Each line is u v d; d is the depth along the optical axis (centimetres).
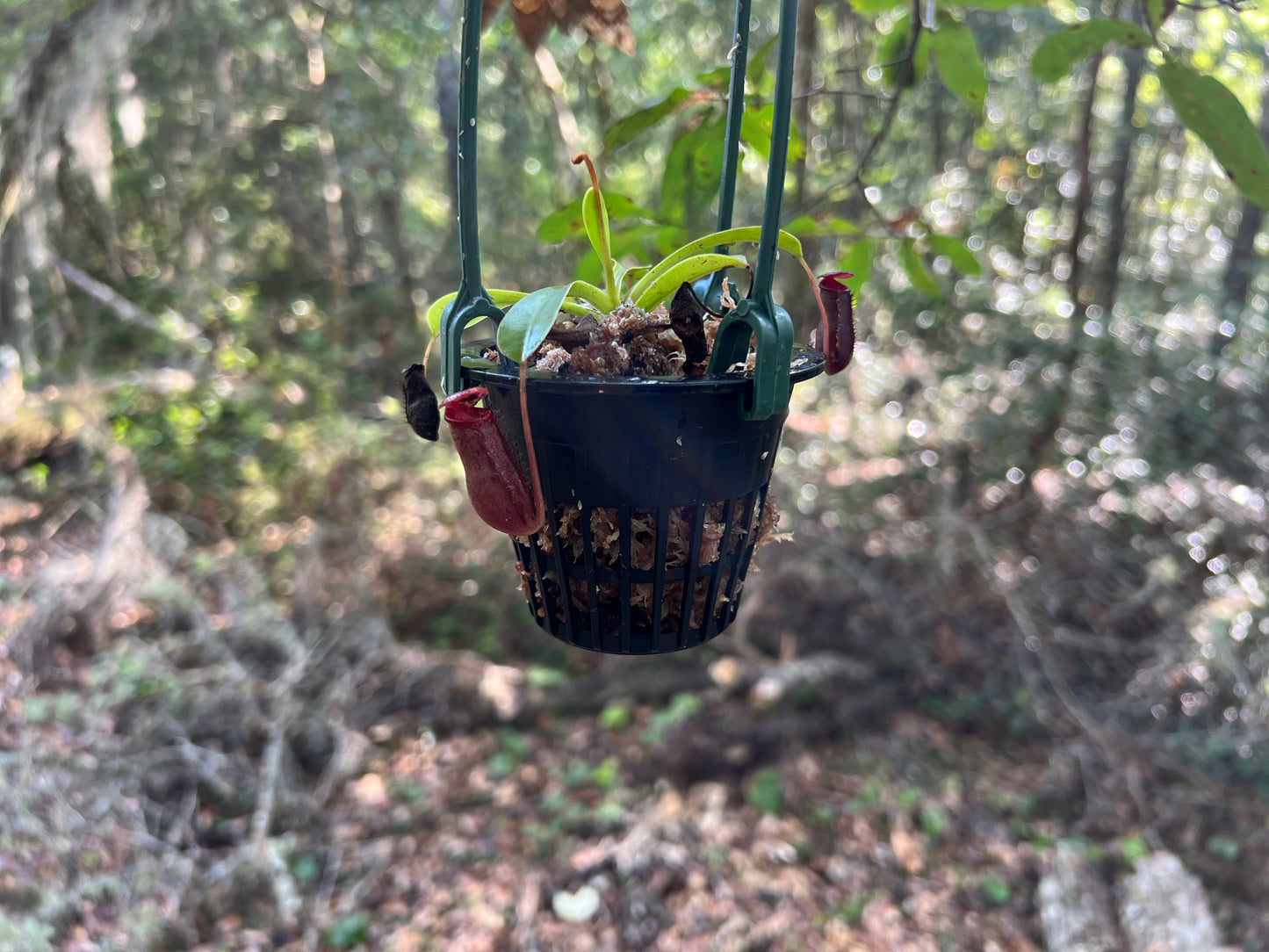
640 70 758
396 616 682
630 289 144
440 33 716
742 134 194
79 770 486
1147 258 830
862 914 469
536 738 596
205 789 519
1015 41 695
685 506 132
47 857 425
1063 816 544
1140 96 755
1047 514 741
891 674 649
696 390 119
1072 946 435
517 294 147
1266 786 543
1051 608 682
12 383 648
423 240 1044
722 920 459
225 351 765
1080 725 605
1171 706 618
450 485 778
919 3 193
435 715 600
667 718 586
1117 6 588
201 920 444
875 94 203
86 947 397
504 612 694
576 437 127
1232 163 169
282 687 582
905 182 773
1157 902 448
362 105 807
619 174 770
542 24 185
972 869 503
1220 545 683
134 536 640
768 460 140
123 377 720
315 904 464
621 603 140
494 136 827
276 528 717
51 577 602
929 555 709
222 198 814
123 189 764
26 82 537
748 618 668
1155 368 706
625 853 494
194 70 767
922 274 217
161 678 562
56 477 689
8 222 607
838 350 147
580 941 447
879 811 541
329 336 898
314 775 553
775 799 544
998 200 788
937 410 771
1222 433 692
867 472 771
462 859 495
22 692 523
